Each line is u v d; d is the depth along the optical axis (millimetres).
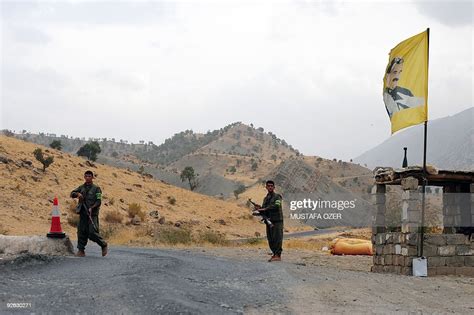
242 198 104750
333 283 10727
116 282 9516
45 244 13953
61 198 47375
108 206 49625
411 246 14180
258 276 11039
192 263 13117
